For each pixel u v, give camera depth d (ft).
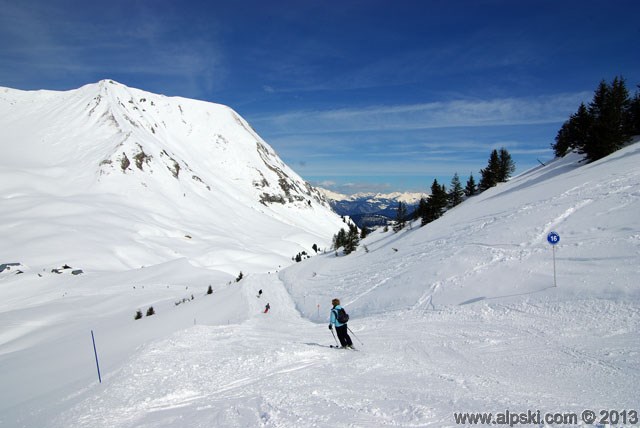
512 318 44.83
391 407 19.61
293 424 17.83
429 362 30.68
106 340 94.32
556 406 19.30
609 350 29.60
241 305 147.74
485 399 20.74
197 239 574.97
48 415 23.76
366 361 31.58
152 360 32.60
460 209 158.51
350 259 194.29
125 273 304.91
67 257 362.33
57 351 89.35
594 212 65.77
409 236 158.40
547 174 138.82
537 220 75.77
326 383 25.08
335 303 39.34
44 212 478.18
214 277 320.70
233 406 21.38
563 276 51.16
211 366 30.63
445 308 59.21
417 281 80.12
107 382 28.71
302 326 71.15
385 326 52.80
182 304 172.55
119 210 570.87
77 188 645.92
